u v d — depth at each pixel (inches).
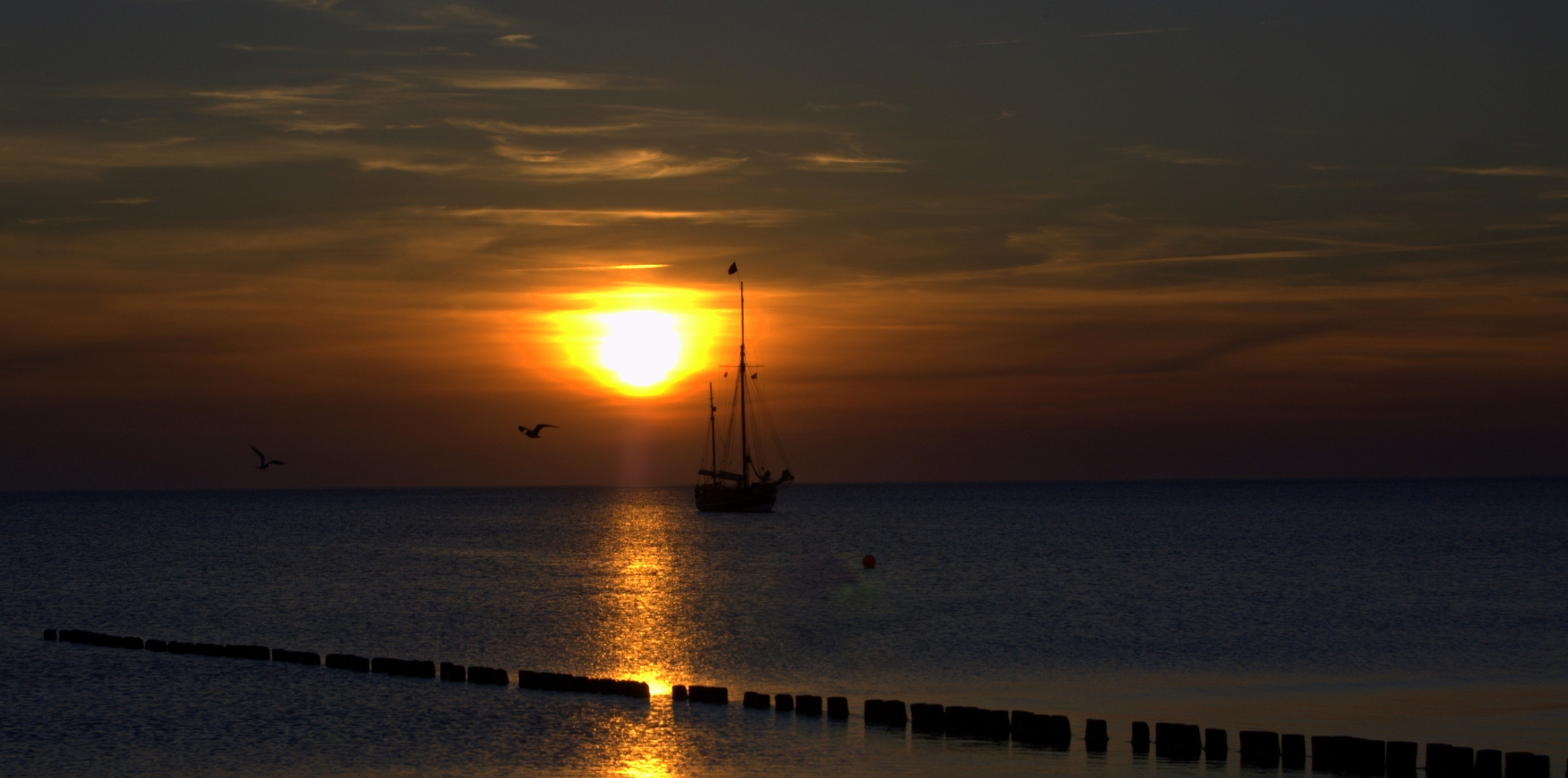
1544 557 6486.2
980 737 2086.6
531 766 1941.4
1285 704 2372.0
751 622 3732.8
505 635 3521.2
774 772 1888.5
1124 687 2588.6
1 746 2092.8
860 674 2780.5
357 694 2507.4
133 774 1913.1
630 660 3019.2
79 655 3058.6
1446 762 1753.2
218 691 2561.5
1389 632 3447.3
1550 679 2659.9
